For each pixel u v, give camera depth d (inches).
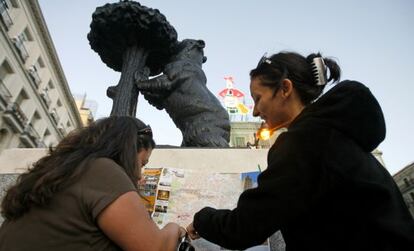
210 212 30.9
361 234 21.1
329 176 22.1
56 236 24.1
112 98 115.7
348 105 25.0
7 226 26.8
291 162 23.7
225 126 91.6
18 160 62.7
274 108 31.8
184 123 95.4
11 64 612.4
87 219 25.2
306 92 30.5
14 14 617.3
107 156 30.8
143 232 25.5
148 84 106.7
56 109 874.8
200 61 121.7
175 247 29.5
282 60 31.6
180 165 61.5
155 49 126.8
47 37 733.3
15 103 626.5
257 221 23.7
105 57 135.6
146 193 52.6
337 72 32.5
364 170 22.8
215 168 60.8
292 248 26.2
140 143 38.3
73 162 27.8
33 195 25.5
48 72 783.7
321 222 23.0
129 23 118.2
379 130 26.1
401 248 20.2
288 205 22.7
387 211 21.7
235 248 26.7
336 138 23.6
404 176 975.6
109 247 25.5
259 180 26.1
